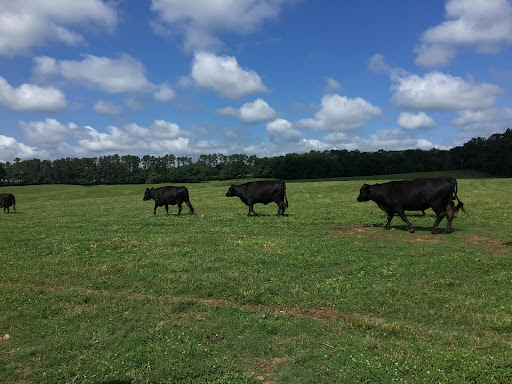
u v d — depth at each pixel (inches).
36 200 2458.2
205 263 434.3
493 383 182.2
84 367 213.9
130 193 2785.4
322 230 658.8
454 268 395.9
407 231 627.8
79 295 337.7
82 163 5378.9
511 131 4773.6
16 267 446.3
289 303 309.9
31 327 271.1
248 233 640.4
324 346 230.4
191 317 282.7
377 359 208.5
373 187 645.9
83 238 631.8
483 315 271.1
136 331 260.5
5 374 209.2
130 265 431.2
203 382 195.5
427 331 250.1
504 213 815.7
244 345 235.3
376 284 348.5
